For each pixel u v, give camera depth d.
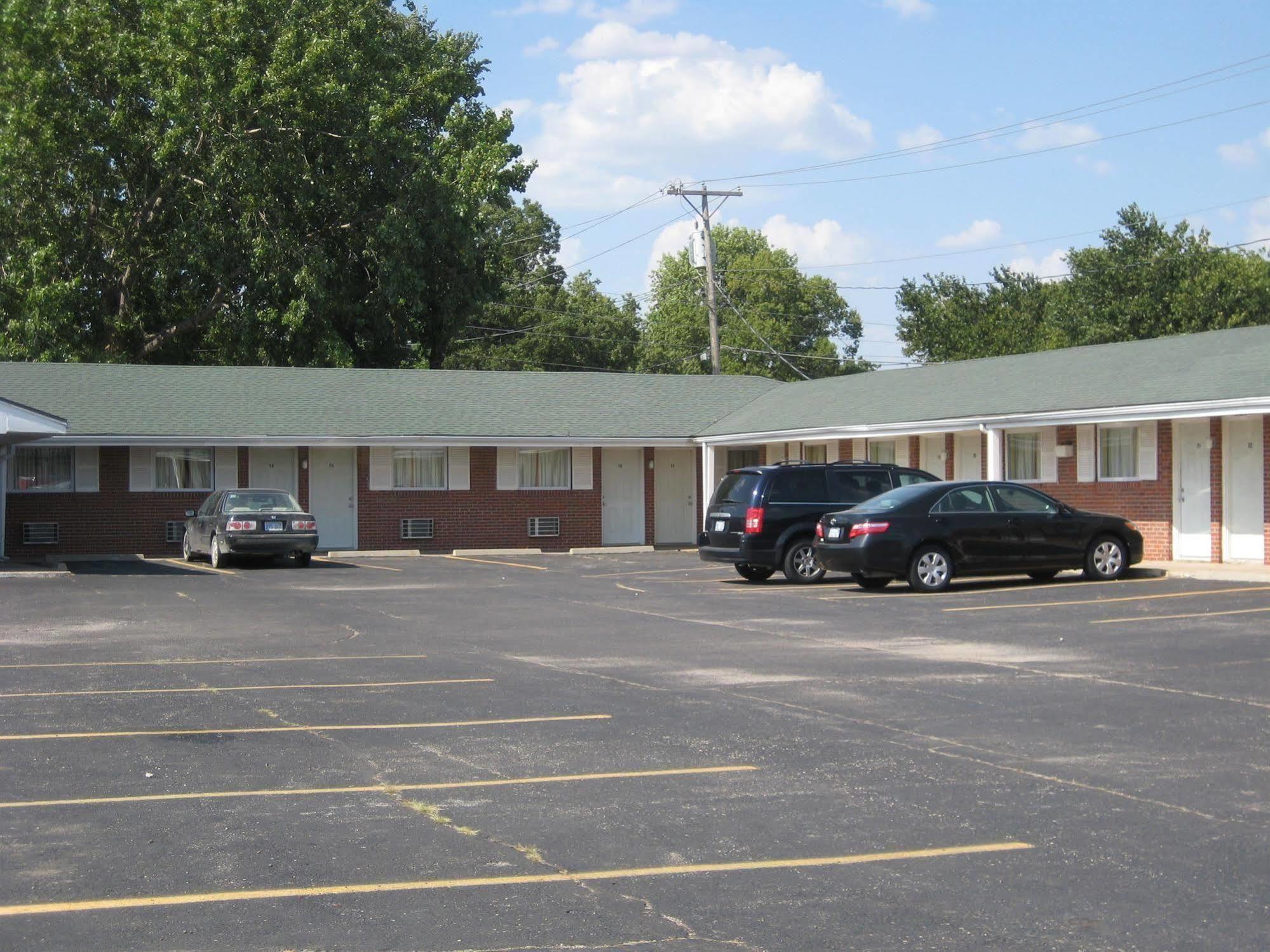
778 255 84.25
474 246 46.41
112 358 44.12
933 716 10.46
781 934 5.68
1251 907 5.97
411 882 6.41
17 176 41.19
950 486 20.39
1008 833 7.17
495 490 34.78
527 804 7.85
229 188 42.41
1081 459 26.36
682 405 38.16
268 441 32.03
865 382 35.38
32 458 31.31
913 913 5.93
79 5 42.34
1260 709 10.61
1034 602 18.20
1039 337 58.97
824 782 8.34
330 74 42.50
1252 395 21.27
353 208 44.66
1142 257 56.16
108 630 16.45
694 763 8.88
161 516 32.12
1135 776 8.41
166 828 7.34
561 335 72.38
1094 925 5.76
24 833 7.23
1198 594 18.53
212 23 41.69
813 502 22.67
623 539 36.22
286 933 5.72
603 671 12.97
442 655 14.18
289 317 42.12
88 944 5.59
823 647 14.53
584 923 5.84
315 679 12.54
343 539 33.78
